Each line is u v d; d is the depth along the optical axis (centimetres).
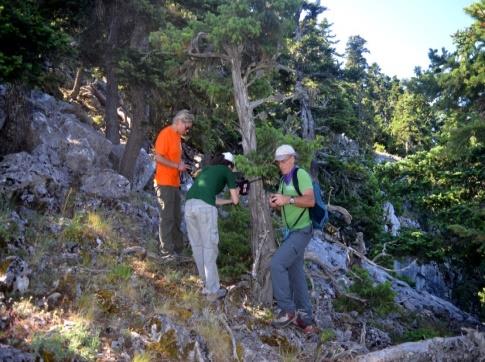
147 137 1353
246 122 737
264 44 745
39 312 468
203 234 642
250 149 727
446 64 1315
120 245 695
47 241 597
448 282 2042
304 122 1848
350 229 1883
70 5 985
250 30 683
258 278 713
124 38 1089
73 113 1121
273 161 709
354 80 2227
